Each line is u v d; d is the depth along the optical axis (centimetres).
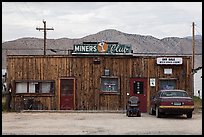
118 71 3266
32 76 3281
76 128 2041
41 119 2533
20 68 3288
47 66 3278
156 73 3259
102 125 2181
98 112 3123
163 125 2189
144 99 3259
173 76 3262
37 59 3278
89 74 3272
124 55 3269
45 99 3269
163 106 2584
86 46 3269
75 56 3269
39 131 1919
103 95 3259
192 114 2884
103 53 3262
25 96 3275
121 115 2864
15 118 2603
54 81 3269
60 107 3259
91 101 3262
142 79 3262
